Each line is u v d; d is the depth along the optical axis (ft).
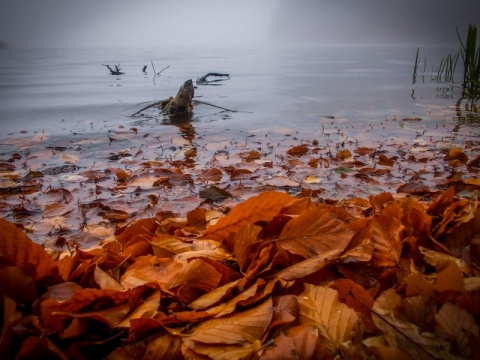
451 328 3.18
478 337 3.05
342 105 33.06
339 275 4.43
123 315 3.59
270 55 172.86
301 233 4.66
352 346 3.10
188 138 20.97
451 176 13.09
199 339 3.17
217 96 40.01
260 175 13.71
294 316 3.51
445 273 3.54
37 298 3.79
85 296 3.44
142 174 13.57
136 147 19.02
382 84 49.73
